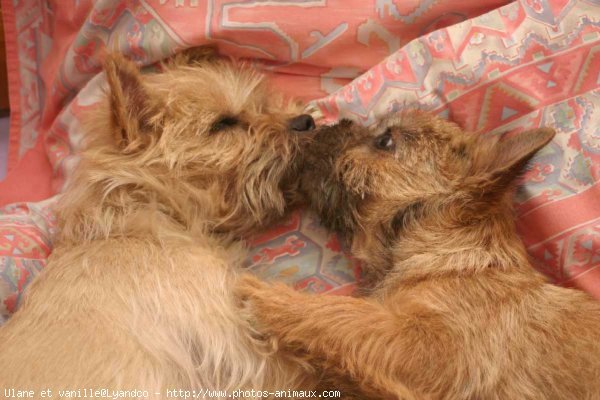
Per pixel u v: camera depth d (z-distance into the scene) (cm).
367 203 64
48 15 81
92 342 57
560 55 66
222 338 60
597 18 66
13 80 83
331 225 67
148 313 59
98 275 60
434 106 69
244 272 65
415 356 56
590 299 62
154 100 67
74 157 75
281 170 68
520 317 59
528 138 59
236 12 69
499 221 61
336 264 68
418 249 62
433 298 59
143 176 65
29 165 82
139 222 64
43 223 71
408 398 55
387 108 70
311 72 73
